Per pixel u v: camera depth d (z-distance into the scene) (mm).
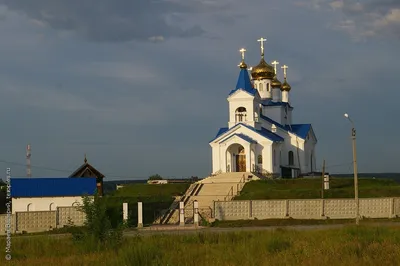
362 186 80062
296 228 54344
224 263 30062
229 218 65125
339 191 73062
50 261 33250
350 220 64125
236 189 78750
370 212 66250
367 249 32219
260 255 32250
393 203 66812
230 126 96625
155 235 44312
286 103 107625
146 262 30875
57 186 72875
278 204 65375
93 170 82688
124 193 83188
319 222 63406
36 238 45906
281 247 34906
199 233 44188
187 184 84375
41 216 63031
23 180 72562
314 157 107375
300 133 101875
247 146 90250
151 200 73375
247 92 95562
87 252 37250
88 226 40781
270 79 107938
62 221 63719
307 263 28594
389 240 36062
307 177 90250
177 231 55438
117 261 31219
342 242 35750
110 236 39812
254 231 46156
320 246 34000
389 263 28094
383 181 83875
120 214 67438
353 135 60375
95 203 41844
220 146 92375
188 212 69312
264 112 105875
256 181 81375
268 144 91875
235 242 39344
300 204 65438
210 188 79688
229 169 92500
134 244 37312
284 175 97625
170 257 31359
